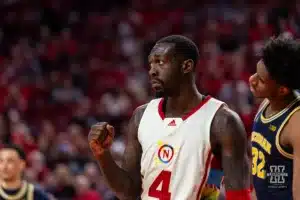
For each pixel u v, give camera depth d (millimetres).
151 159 9461
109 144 9547
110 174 9625
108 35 48688
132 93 39594
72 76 42500
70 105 39656
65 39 48219
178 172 9289
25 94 41094
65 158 29719
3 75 42938
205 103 9500
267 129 9273
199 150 9281
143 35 49062
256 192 9383
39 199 16922
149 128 9602
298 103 9117
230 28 45156
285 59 8992
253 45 41281
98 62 45688
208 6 49906
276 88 9156
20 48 46750
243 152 9305
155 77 9500
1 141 32594
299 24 36688
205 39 45250
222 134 9234
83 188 24938
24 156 16984
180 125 9391
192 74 9602
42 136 33156
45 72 44438
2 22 49781
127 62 45594
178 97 9555
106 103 38312
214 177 9445
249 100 33469
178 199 9250
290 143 9008
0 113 37594
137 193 9875
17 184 16812
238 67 39750
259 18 43219
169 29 48719
